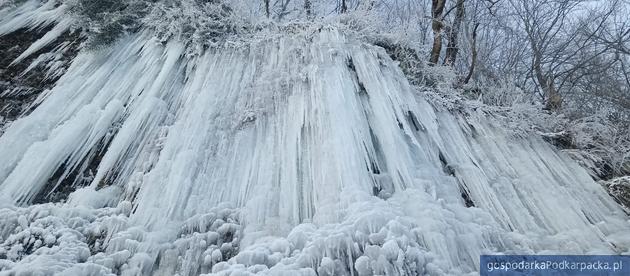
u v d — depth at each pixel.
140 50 6.66
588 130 6.21
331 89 5.30
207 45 6.66
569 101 8.74
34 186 4.64
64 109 5.63
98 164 5.12
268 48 6.44
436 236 3.90
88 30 6.96
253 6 7.79
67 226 4.15
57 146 4.96
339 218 4.04
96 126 5.34
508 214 4.77
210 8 7.03
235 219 4.43
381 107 5.32
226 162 5.04
